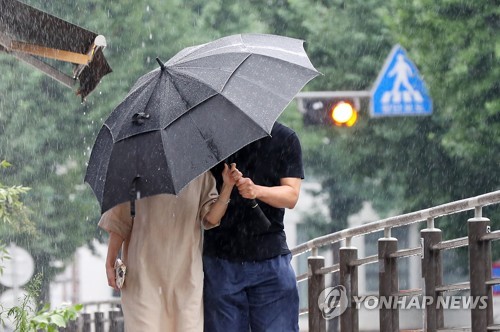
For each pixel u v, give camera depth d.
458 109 49.59
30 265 37.91
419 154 53.31
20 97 56.66
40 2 58.47
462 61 49.34
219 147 13.14
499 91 49.22
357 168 55.78
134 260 14.21
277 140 14.57
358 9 60.47
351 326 20.84
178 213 14.17
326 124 28.64
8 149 56.53
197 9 59.97
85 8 58.34
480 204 17.45
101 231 57.56
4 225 36.66
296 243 72.12
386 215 63.81
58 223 56.59
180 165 13.08
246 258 14.52
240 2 60.66
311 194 66.56
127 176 13.24
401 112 36.00
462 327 18.25
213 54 13.98
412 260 70.88
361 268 74.44
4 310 16.91
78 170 56.81
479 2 49.41
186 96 13.42
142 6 58.38
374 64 59.75
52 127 56.56
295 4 60.78
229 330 14.66
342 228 66.75
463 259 53.59
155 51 58.03
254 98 13.48
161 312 14.24
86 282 87.88
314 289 22.05
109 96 56.97
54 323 15.78
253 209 14.25
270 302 14.68
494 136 49.41
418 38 49.94
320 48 60.31
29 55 18.12
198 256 14.35
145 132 13.26
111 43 57.84
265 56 14.07
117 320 41.59
